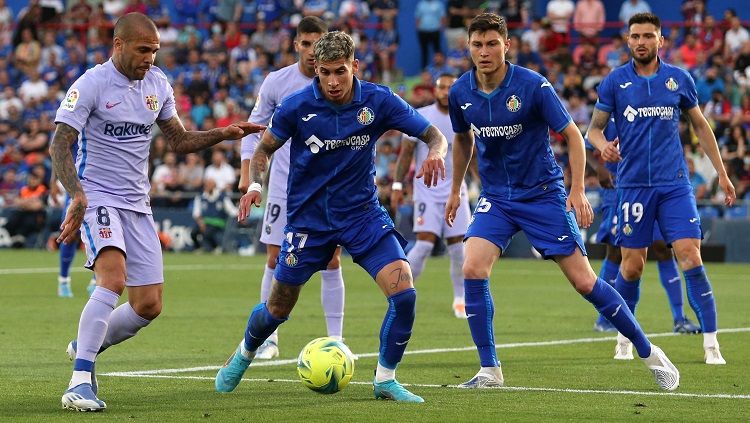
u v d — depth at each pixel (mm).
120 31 13273
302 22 18328
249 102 56000
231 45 59969
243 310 26328
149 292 13766
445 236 25094
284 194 18453
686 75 17984
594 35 58781
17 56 62000
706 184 45688
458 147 15508
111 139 13477
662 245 21797
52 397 13859
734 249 44844
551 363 17438
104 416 12445
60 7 66750
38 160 54375
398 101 13539
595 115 18344
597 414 12609
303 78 18484
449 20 59750
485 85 14672
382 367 13656
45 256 46656
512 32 57531
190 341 20266
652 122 17922
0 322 23453
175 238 50719
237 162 51844
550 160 14773
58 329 22172
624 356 17984
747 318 24875
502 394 14164
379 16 60438
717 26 53812
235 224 49719
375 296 30734
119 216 13531
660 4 59844
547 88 14312
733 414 12672
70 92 13188
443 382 15352
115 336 13898
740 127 46219
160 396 13969
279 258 13828
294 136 13656
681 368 16844
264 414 12578
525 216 14773
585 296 14656
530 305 27984
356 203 13586
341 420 12180
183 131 14180
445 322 23969
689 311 26672
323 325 23156
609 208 22156
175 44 61062
